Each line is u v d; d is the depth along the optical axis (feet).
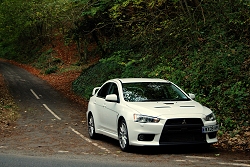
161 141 27.32
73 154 28.71
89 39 109.19
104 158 26.53
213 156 26.89
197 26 57.31
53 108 62.90
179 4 59.72
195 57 52.24
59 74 122.42
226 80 44.19
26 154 28.71
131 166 22.99
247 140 32.37
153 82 33.32
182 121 27.45
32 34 185.47
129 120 28.50
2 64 173.58
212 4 57.31
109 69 79.00
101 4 61.57
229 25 53.72
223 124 37.50
